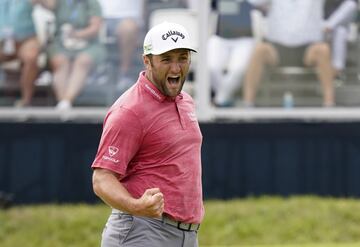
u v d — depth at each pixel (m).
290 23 44.62
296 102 44.97
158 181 18.72
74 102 43.44
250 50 44.53
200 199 19.28
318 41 44.91
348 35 45.19
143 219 18.61
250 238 37.38
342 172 43.88
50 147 42.03
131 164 18.83
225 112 44.31
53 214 38.38
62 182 42.06
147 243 18.62
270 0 44.53
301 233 37.91
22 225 37.38
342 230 38.31
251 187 43.12
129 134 18.47
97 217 38.12
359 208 40.00
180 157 18.81
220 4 44.12
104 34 43.47
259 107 44.66
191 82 44.09
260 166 43.22
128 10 43.47
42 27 43.09
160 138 18.64
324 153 43.84
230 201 41.78
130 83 43.72
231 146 42.97
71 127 42.19
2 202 39.88
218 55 44.25
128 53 43.66
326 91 45.19
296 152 43.59
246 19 44.44
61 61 43.28
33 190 41.91
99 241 36.41
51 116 43.28
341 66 45.31
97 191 18.42
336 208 39.81
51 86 43.34
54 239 36.56
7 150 41.81
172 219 18.73
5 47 42.88
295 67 44.91
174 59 18.36
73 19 43.19
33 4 42.97
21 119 43.06
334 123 43.84
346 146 43.97
